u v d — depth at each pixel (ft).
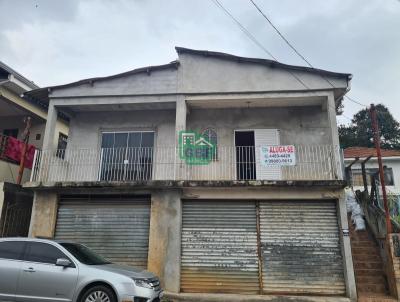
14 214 39.50
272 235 33.88
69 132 42.98
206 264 33.71
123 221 35.91
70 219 36.73
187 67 39.22
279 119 40.75
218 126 41.09
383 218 35.04
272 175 38.91
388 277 32.37
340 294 31.71
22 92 45.06
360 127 125.70
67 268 22.84
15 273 22.99
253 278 32.91
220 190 34.65
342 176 33.58
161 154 40.63
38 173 38.04
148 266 33.42
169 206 34.71
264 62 37.78
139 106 41.11
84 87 40.14
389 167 74.23
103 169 41.27
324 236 33.45
